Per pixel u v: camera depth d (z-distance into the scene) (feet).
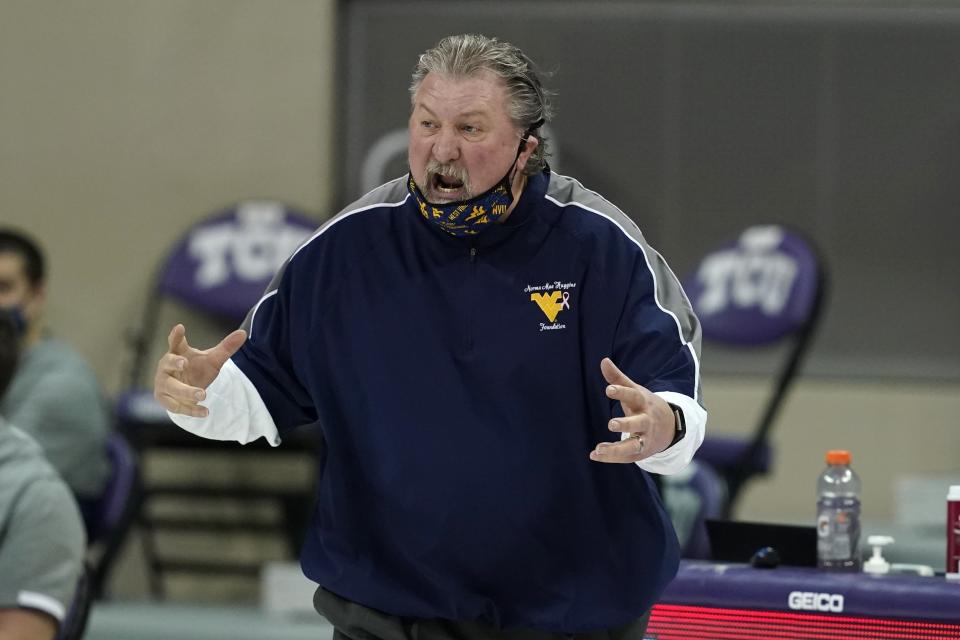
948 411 82.94
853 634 35.14
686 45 85.76
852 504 38.19
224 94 84.33
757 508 82.74
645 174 85.66
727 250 65.62
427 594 29.73
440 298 29.84
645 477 29.86
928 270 84.99
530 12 86.07
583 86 85.87
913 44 85.05
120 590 81.76
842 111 85.15
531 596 29.66
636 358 29.01
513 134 28.73
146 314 83.25
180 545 82.58
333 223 30.96
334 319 30.42
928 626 34.42
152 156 84.43
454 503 29.35
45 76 84.53
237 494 80.43
